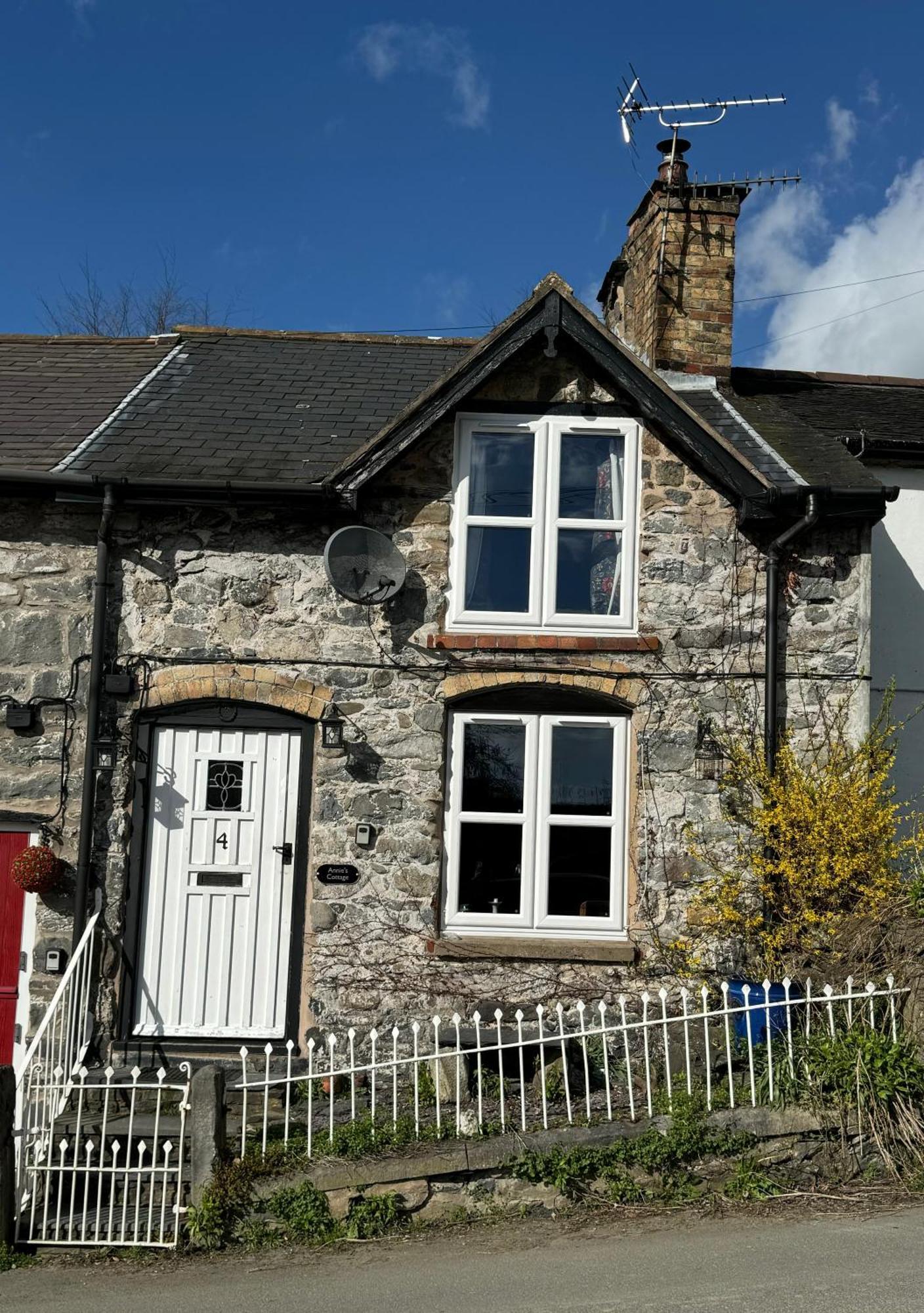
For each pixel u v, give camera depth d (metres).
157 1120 6.43
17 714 8.77
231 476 8.89
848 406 12.07
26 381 11.18
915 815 8.95
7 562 8.95
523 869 8.90
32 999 8.59
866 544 9.19
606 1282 5.37
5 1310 5.43
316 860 8.75
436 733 8.89
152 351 12.21
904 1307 4.90
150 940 8.77
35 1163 6.38
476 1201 6.41
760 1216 6.09
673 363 11.62
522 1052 6.85
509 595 9.19
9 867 8.87
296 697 8.87
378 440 8.68
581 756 9.09
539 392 9.27
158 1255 6.12
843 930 7.42
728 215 11.77
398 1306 5.27
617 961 8.66
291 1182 6.39
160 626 8.92
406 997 8.62
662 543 9.13
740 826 8.84
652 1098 7.00
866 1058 6.56
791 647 9.10
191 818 8.91
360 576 8.76
